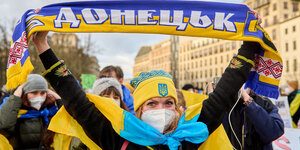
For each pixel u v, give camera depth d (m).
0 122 2.24
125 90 3.54
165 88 1.41
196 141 1.39
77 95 1.40
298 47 36.72
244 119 2.17
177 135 1.37
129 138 1.36
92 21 1.46
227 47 52.47
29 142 2.39
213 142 1.55
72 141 1.76
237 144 2.15
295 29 37.47
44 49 1.45
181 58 69.25
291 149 2.88
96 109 1.44
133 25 1.47
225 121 2.20
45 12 1.45
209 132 1.47
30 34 1.40
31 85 2.41
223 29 1.51
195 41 63.69
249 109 2.08
